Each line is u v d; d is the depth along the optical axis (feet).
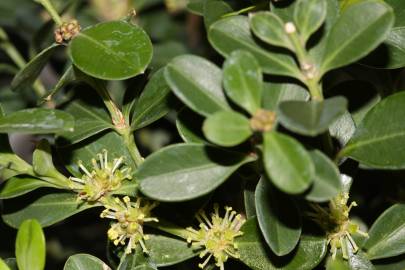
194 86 0.70
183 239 0.80
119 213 0.77
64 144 0.78
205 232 0.78
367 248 0.78
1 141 0.77
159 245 0.80
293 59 0.71
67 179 0.78
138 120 0.80
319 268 0.82
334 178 0.65
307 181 0.63
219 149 0.71
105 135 0.81
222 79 0.69
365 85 0.81
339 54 0.70
